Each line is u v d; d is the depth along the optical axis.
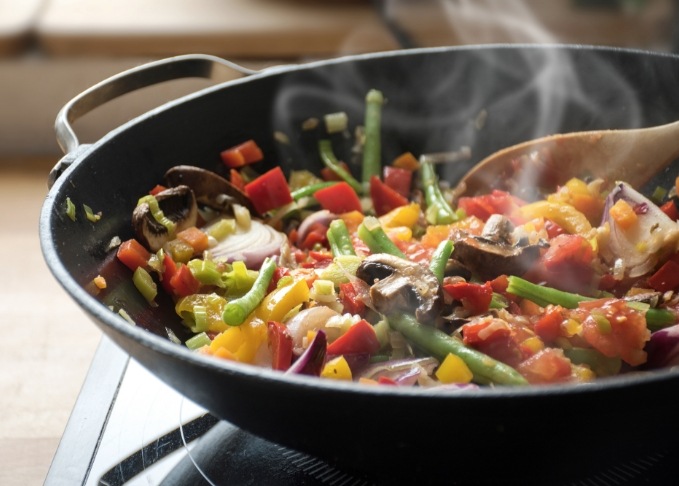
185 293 0.71
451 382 0.62
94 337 0.80
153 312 0.70
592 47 0.79
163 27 1.09
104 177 0.69
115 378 0.70
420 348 0.64
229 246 0.74
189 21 1.11
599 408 0.51
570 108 0.81
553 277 0.70
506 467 0.55
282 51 1.10
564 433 0.53
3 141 1.14
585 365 0.65
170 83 1.13
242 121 0.79
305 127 0.81
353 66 0.80
